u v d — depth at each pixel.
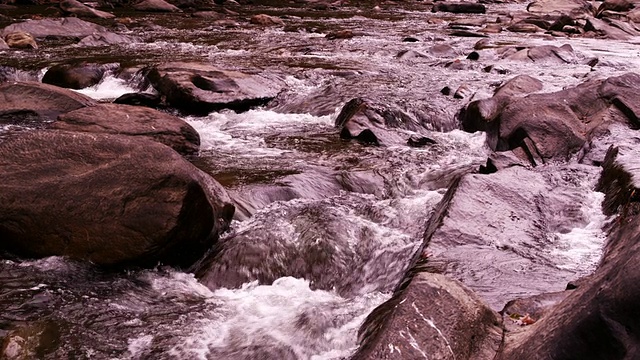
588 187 7.80
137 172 6.37
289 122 11.74
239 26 24.81
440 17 30.44
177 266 6.46
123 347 5.11
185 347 5.14
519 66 16.05
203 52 17.94
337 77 14.49
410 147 10.25
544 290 5.23
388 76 14.70
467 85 13.07
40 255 6.27
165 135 9.38
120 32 21.69
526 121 9.62
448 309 4.38
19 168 6.51
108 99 13.06
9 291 5.73
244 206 7.46
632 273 3.38
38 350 5.00
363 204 7.84
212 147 10.10
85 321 5.42
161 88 12.51
